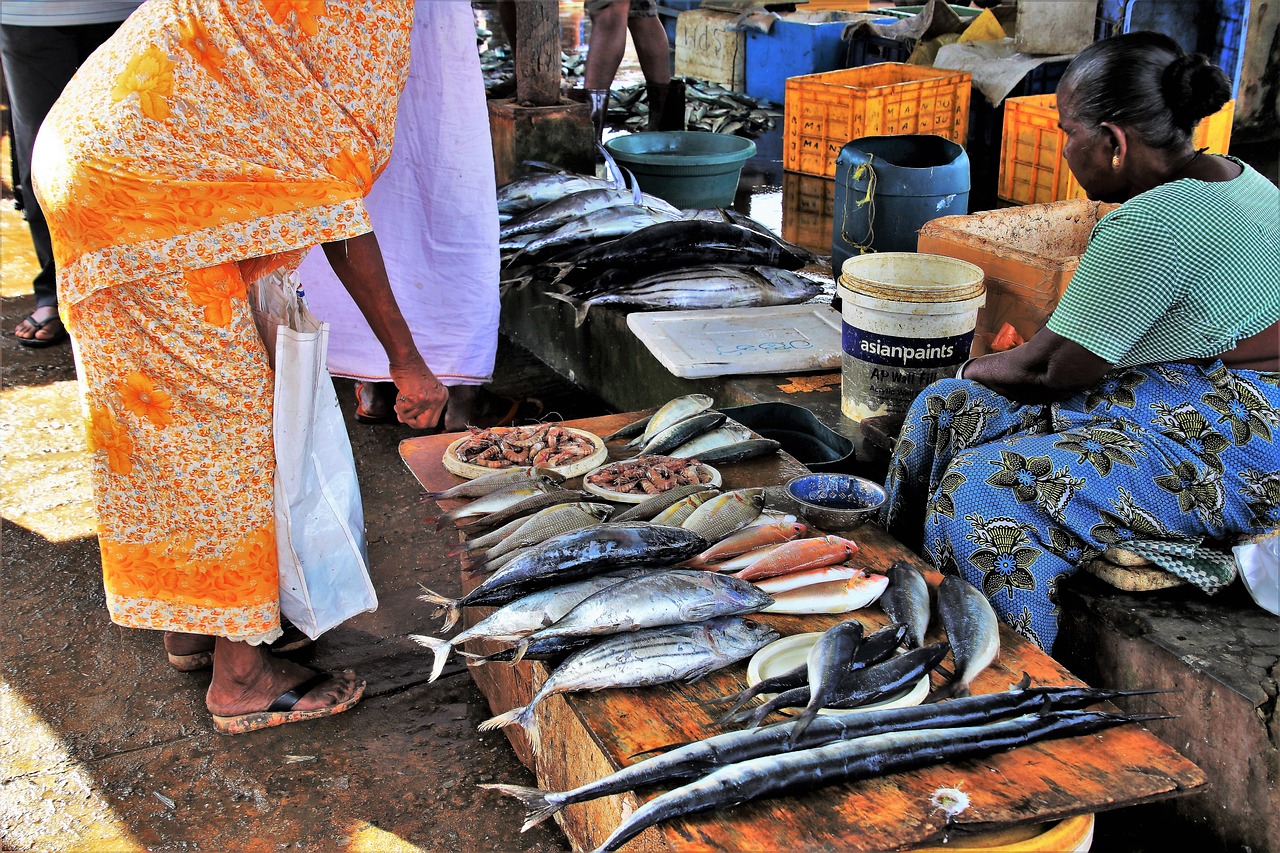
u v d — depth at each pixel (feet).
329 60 7.77
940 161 14.96
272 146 7.72
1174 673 7.50
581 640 6.93
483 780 8.61
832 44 30.17
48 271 17.07
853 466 10.44
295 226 7.79
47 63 15.42
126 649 10.36
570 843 7.62
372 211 13.16
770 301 15.01
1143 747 6.18
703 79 34.53
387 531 12.48
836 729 6.10
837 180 14.49
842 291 10.99
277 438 8.27
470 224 13.04
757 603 7.14
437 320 13.70
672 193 18.86
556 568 7.47
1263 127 22.71
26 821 8.16
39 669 10.05
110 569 8.40
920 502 9.63
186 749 8.99
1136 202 7.67
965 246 11.78
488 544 8.46
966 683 6.61
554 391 16.58
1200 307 7.65
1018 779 5.92
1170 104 7.64
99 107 7.46
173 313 7.68
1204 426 7.93
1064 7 22.21
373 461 14.15
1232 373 7.94
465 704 9.58
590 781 6.90
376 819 8.20
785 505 8.84
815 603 7.44
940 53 24.73
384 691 9.73
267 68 7.63
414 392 9.25
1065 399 8.54
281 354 8.02
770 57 31.94
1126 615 7.91
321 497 8.82
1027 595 7.93
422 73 12.30
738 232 15.46
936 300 10.19
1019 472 8.13
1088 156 8.13
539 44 17.85
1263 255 7.65
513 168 18.20
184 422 7.98
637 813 5.57
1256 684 7.10
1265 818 7.12
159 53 7.43
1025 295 11.18
